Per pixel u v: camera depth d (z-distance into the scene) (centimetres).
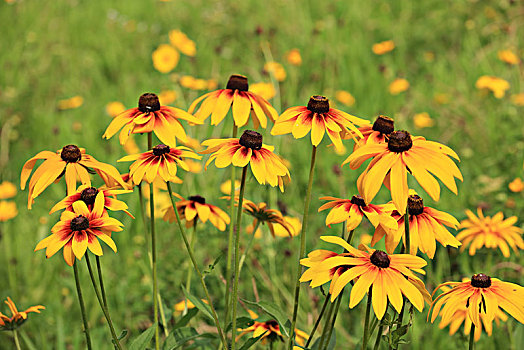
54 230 162
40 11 721
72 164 181
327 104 183
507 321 266
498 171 412
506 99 508
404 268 155
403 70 593
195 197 228
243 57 624
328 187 419
